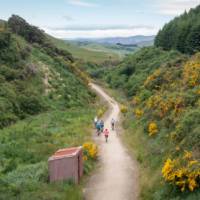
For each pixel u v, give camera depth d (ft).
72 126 131.95
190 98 91.15
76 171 65.26
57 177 64.64
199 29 302.25
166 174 55.77
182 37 323.57
